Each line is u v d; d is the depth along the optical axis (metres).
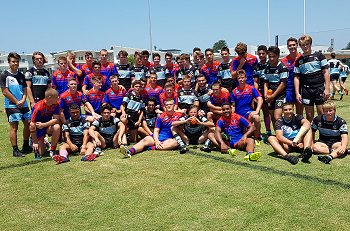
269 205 3.53
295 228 3.03
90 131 6.22
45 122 6.08
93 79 7.22
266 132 6.91
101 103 7.29
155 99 7.10
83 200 3.91
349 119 8.42
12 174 5.03
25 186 4.46
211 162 5.26
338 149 5.11
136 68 8.74
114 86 7.13
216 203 3.64
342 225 3.05
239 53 6.98
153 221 3.29
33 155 6.21
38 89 6.98
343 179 4.20
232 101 6.60
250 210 3.43
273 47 6.53
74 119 6.25
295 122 5.51
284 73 6.40
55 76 7.73
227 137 6.00
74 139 6.30
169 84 7.10
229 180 4.35
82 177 4.76
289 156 5.05
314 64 5.98
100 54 8.19
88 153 5.97
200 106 7.18
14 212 3.65
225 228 3.09
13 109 6.12
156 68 8.74
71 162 5.60
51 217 3.49
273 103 6.68
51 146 6.04
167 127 6.44
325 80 5.96
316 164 4.88
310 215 3.27
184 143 6.57
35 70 6.95
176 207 3.59
